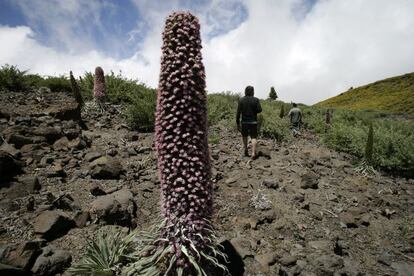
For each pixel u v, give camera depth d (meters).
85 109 9.52
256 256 4.27
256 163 7.75
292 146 10.25
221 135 10.01
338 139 11.11
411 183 8.51
